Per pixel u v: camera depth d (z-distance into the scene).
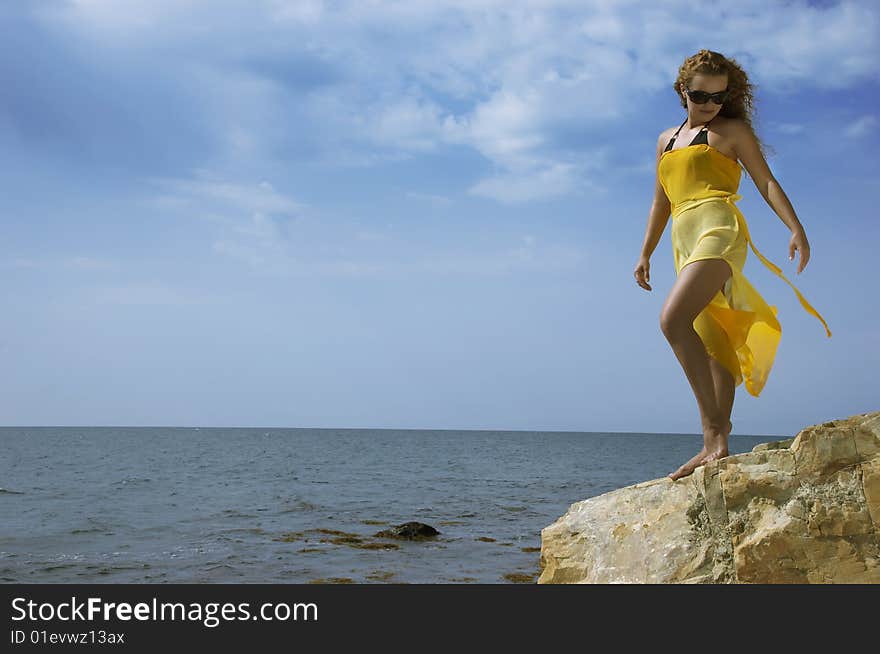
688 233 4.41
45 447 75.44
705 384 4.22
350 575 12.05
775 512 3.76
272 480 33.25
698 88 4.41
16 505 22.19
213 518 19.45
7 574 12.17
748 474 3.87
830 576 3.58
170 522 18.62
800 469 3.78
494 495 26.39
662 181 4.66
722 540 3.90
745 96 4.50
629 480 35.16
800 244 4.18
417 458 58.75
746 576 3.72
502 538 16.03
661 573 3.99
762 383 4.51
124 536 16.27
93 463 46.66
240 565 12.90
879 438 3.68
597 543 4.36
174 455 59.88
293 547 14.78
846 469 3.70
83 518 19.30
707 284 4.17
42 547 14.80
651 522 4.19
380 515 20.25
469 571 12.43
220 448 77.75
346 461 52.44
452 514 20.52
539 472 41.53
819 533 3.63
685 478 4.23
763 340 4.51
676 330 4.20
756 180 4.39
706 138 4.45
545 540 4.60
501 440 143.25
